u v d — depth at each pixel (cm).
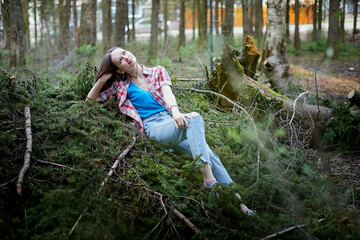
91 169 269
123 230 226
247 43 510
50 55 1345
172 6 2141
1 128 295
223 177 292
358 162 382
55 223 238
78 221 223
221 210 262
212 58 512
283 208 288
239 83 429
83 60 1094
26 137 279
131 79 335
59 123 304
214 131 373
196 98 435
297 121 427
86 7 1490
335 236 241
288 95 509
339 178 343
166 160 305
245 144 361
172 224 245
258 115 420
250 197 290
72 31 2047
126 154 300
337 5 1136
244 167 322
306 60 1116
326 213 273
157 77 328
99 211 230
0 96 306
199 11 1434
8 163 267
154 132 313
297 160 350
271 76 592
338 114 428
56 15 1706
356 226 253
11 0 843
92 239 220
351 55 1184
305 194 309
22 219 249
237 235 246
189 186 282
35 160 271
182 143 313
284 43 784
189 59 1221
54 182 268
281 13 771
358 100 461
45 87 399
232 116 406
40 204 245
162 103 327
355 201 299
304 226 250
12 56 840
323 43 1341
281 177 312
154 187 270
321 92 721
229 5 912
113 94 345
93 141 290
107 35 1269
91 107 313
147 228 252
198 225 252
